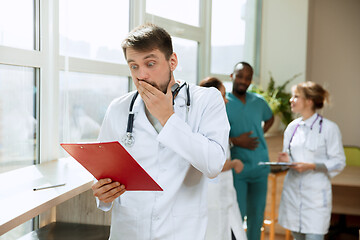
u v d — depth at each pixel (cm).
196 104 118
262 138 294
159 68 105
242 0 442
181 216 116
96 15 229
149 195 116
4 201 130
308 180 250
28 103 191
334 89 514
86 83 227
